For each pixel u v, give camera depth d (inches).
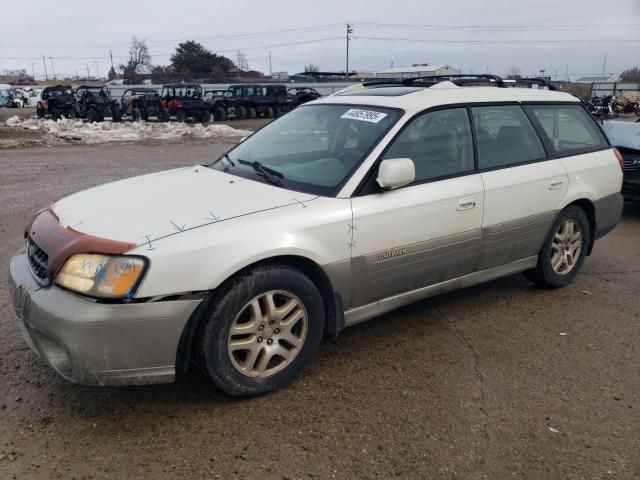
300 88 1487.5
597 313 174.4
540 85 214.2
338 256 128.3
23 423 113.3
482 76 193.5
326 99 173.9
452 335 157.5
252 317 119.3
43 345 109.0
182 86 1214.9
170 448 107.3
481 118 163.3
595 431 115.6
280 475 101.0
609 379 135.9
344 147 145.3
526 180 167.0
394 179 131.2
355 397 125.7
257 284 116.7
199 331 113.7
